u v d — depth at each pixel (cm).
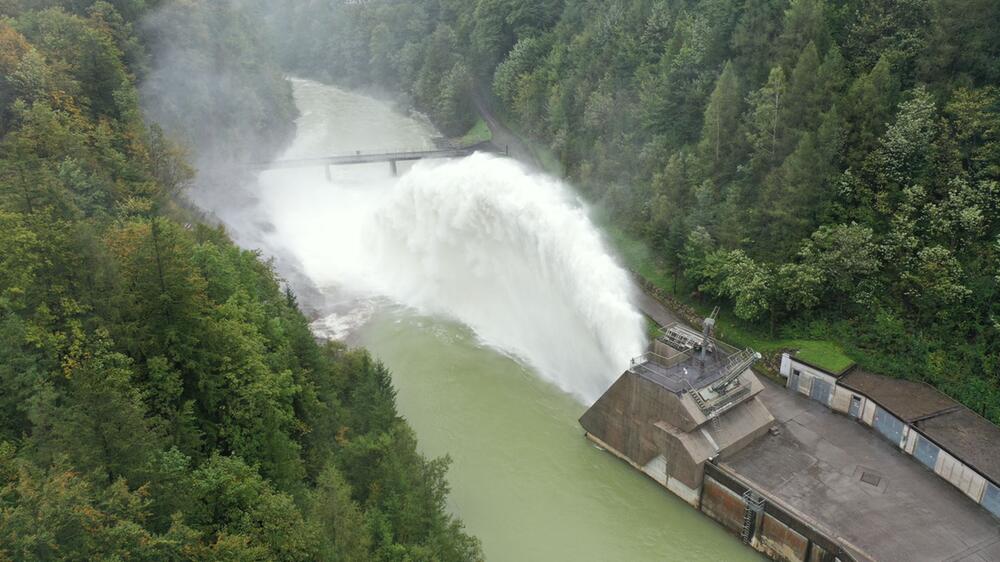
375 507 4794
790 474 5747
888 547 5000
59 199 5650
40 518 2939
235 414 4850
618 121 11012
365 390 5941
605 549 5634
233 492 4081
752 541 5566
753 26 8912
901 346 6675
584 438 6831
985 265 6688
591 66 12181
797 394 6806
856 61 8181
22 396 3953
